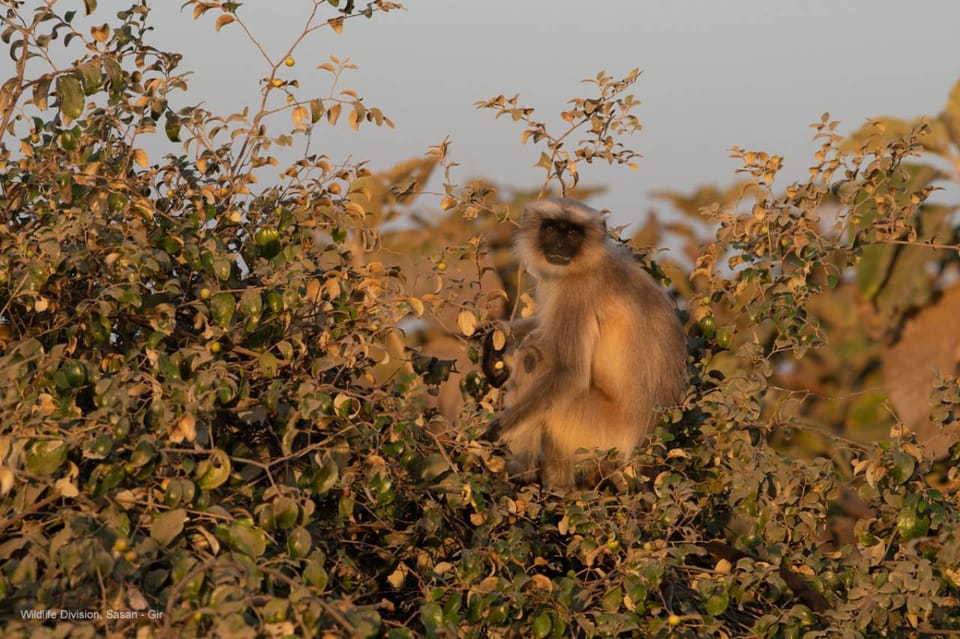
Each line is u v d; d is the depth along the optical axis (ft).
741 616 49.49
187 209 50.75
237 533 36.83
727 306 64.03
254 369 48.03
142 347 45.73
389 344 51.80
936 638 48.98
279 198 52.08
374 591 44.50
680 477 49.11
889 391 87.66
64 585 34.30
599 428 61.36
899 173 59.00
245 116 50.90
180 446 40.19
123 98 50.83
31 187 48.88
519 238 65.41
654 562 42.55
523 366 63.46
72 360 39.50
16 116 49.96
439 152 56.75
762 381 54.49
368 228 52.26
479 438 51.19
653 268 66.90
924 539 47.34
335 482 41.78
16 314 44.96
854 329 90.12
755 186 58.80
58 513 36.42
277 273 46.42
